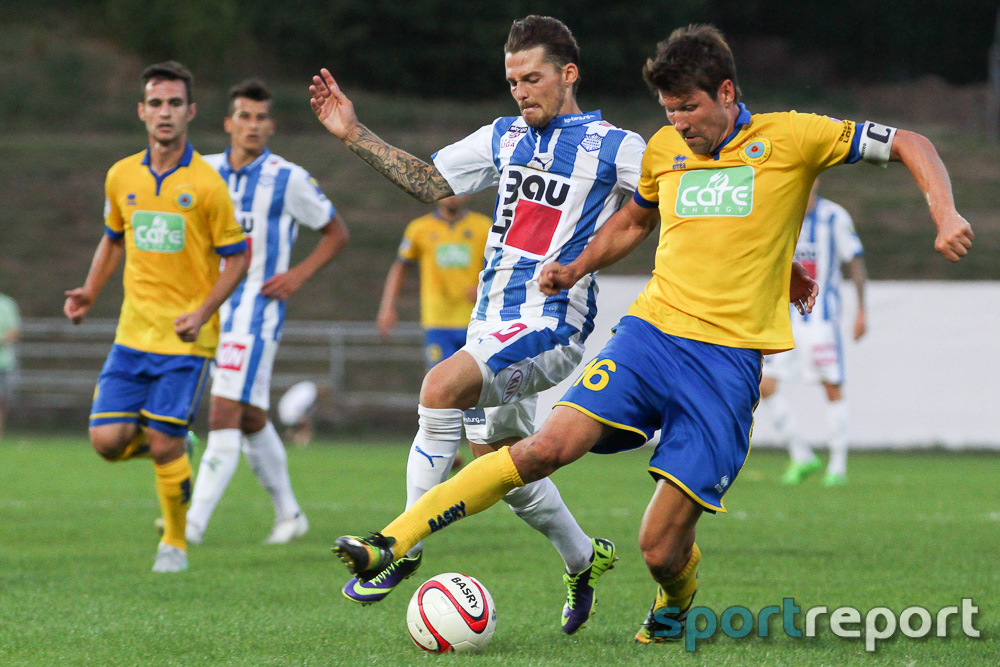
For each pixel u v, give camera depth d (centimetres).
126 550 1770
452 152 1206
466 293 3058
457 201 3031
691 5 11812
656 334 1051
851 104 12544
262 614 1245
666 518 1028
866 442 4178
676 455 1025
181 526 1587
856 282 2934
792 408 4216
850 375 4178
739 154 1039
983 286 4112
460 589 1055
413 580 1484
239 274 1593
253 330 1903
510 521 2169
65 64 10144
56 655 1030
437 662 998
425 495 1002
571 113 1182
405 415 5347
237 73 10931
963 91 13125
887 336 4166
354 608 1284
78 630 1144
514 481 1009
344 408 5353
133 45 10650
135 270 1574
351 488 2802
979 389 4119
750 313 1039
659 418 1064
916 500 2555
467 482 1002
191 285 1583
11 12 11019
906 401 4156
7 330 4550
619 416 1027
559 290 1109
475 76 11669
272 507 2461
